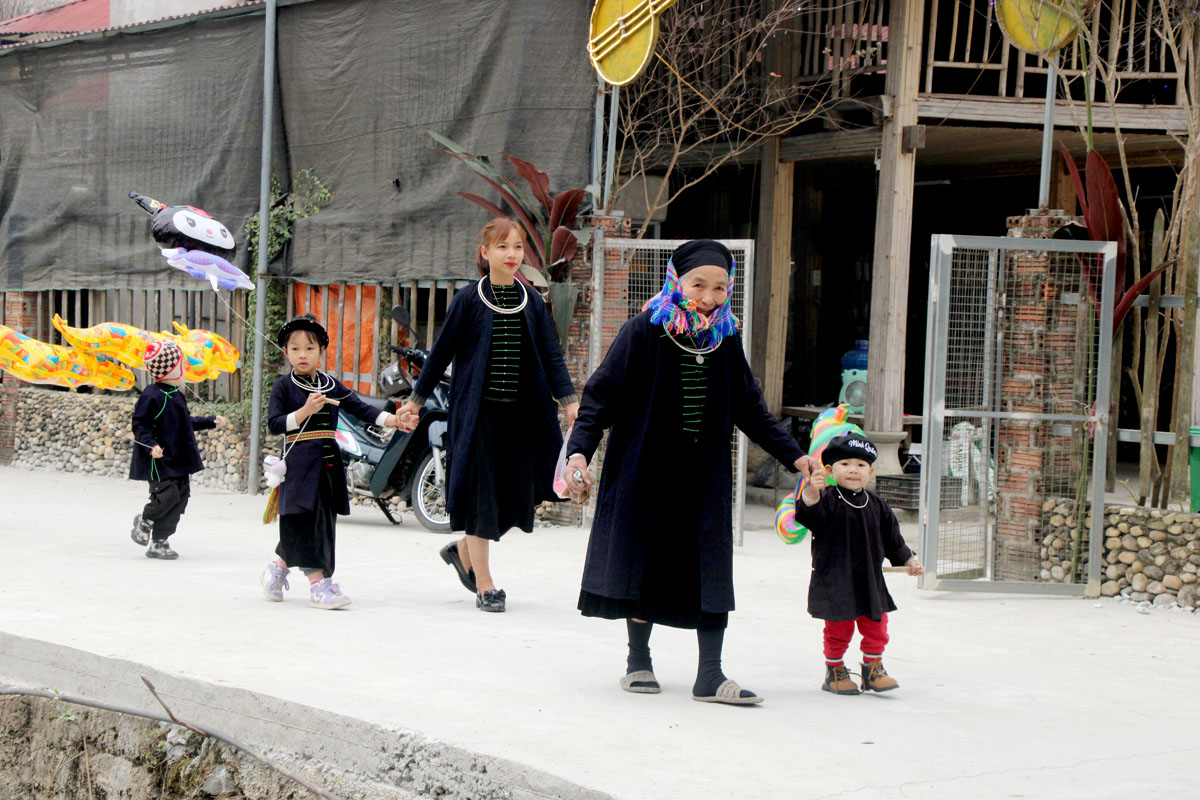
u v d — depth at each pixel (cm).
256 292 1237
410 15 1112
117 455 1380
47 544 885
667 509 478
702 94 1141
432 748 412
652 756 404
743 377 489
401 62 1121
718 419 480
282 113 1221
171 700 498
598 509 490
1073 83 1238
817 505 498
